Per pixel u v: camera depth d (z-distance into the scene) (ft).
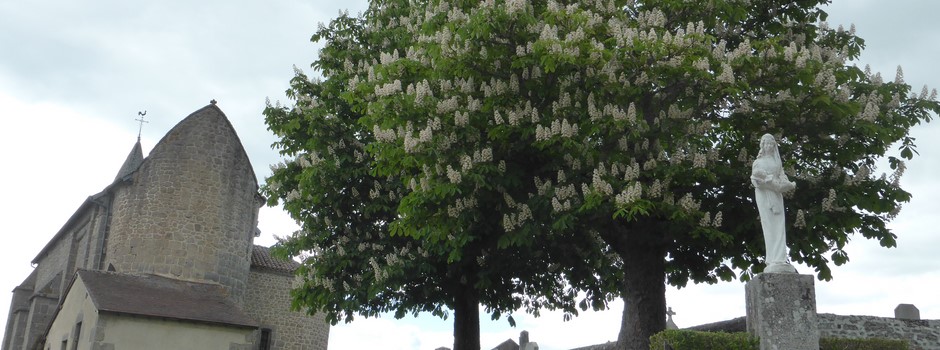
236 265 105.40
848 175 48.49
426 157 47.85
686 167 46.55
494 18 45.16
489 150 47.50
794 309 36.04
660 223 50.08
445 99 48.55
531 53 45.75
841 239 47.93
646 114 49.39
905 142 49.80
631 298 51.24
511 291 67.31
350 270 64.28
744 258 52.85
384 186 63.93
